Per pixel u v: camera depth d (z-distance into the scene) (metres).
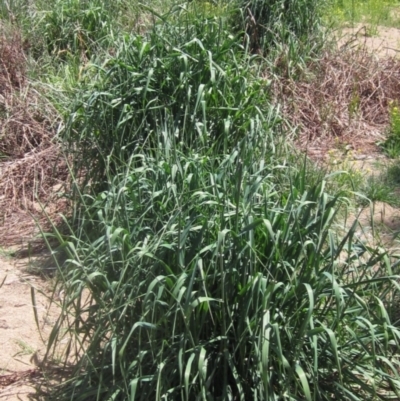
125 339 3.63
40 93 7.20
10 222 6.05
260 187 4.11
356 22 11.66
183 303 3.54
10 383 4.12
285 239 3.63
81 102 5.61
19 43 7.91
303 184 4.00
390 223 5.90
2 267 5.41
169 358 3.54
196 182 4.10
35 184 6.32
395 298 4.17
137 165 5.36
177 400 3.60
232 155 4.17
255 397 3.42
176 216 3.69
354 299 3.79
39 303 4.93
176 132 5.20
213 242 3.65
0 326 4.67
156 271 3.70
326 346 3.54
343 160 7.03
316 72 8.24
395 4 13.04
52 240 5.72
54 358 4.32
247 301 3.50
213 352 3.64
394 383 3.66
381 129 7.87
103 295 3.82
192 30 5.88
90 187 5.63
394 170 6.89
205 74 5.58
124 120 5.30
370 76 8.37
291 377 3.34
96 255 3.93
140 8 8.74
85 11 8.62
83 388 3.79
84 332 3.89
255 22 8.33
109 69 5.94
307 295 3.58
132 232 3.89
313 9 8.64
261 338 3.39
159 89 5.54
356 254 3.93
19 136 6.90
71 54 8.20
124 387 3.55
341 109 7.94
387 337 3.57
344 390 3.44
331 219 3.59
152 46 5.71
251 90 5.74
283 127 6.51
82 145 5.64
